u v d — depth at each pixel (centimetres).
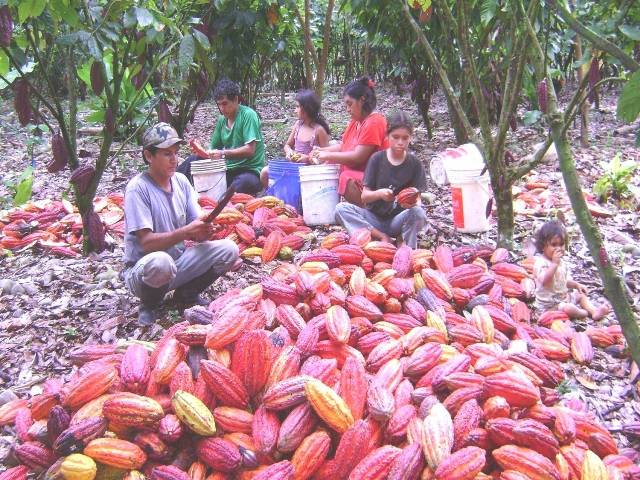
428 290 323
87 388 232
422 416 230
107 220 503
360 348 279
